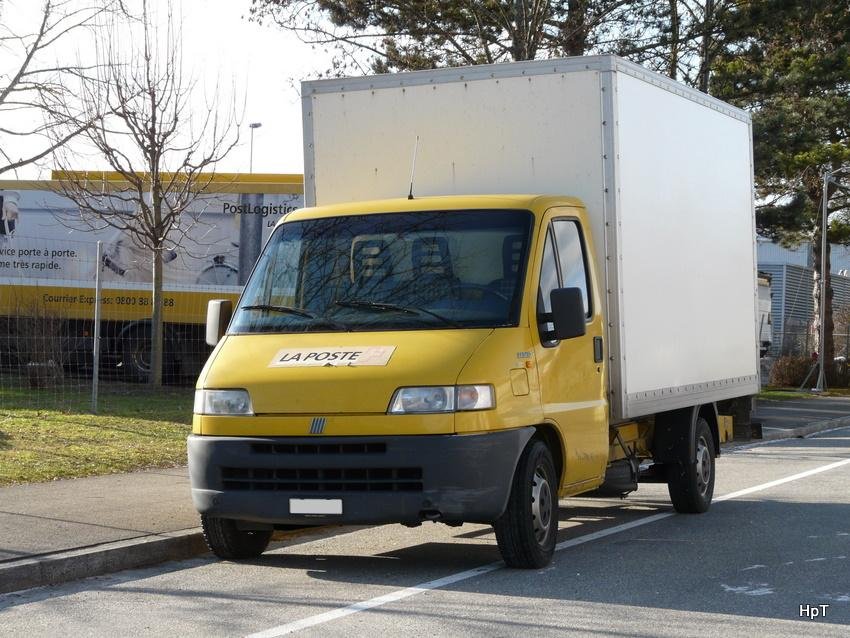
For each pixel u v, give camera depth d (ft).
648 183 36.70
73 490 41.50
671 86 39.11
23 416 60.18
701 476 41.73
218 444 29.14
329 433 28.22
